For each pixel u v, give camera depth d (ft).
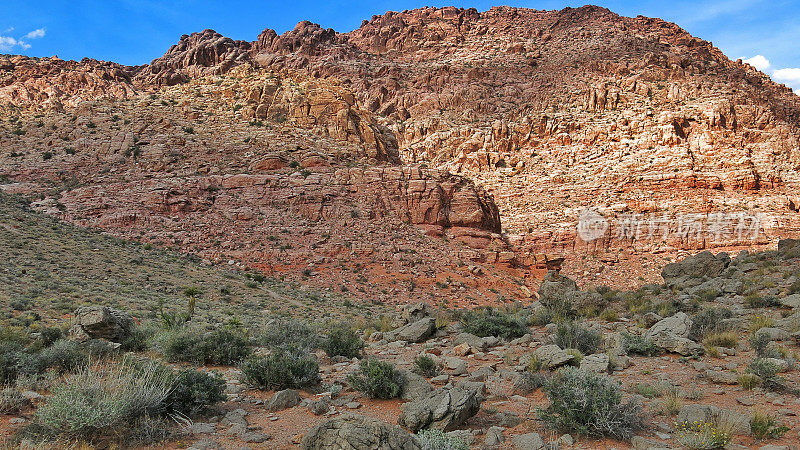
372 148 288.10
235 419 28.22
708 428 23.97
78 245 158.71
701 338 48.96
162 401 28.09
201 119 287.28
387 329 72.23
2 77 336.49
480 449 23.40
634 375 36.86
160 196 213.87
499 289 207.92
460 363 39.86
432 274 204.64
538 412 26.68
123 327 52.80
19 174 231.09
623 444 24.22
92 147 256.11
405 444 20.63
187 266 169.58
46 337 51.52
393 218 238.48
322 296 165.48
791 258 87.45
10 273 114.83
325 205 229.04
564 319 62.13
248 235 206.18
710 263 93.56
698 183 337.11
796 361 38.22
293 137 274.36
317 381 37.19
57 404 24.41
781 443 23.20
